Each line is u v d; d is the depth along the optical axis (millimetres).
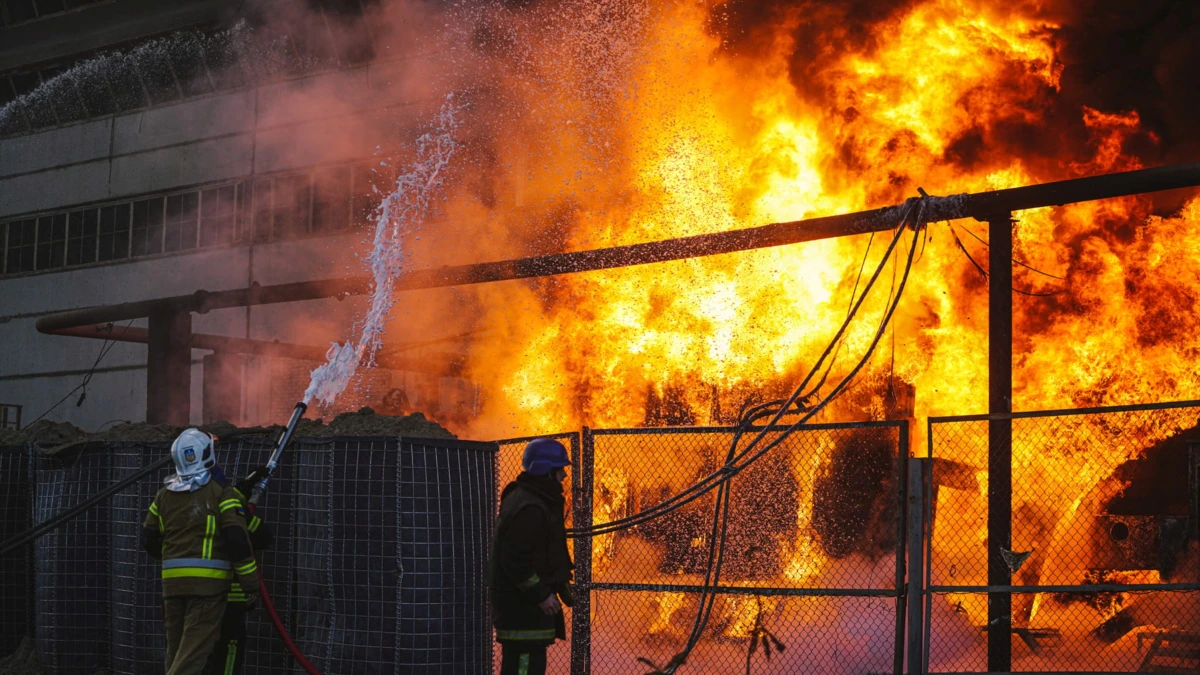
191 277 29156
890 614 9664
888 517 10180
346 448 7176
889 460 10414
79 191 31797
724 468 7387
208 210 29234
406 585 6984
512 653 5523
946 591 6797
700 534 10141
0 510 8938
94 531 8250
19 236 32969
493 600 5605
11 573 8898
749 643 9383
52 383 31359
